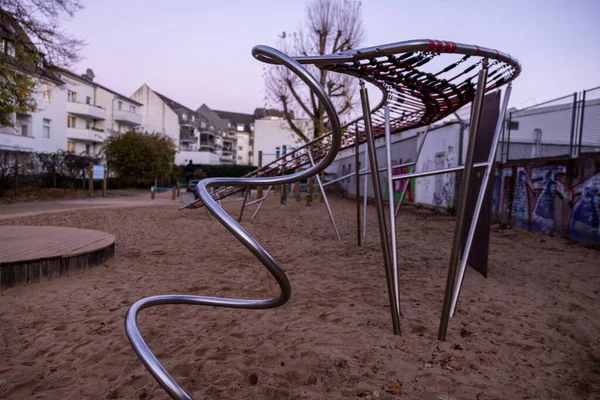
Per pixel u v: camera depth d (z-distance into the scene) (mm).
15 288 4070
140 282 4418
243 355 2643
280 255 6102
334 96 21156
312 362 2547
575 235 8047
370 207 16547
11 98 14320
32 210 11984
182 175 38812
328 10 20859
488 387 2299
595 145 8695
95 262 4984
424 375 2422
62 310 3488
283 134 50188
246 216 11953
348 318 3357
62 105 33812
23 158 18406
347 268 5273
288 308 3590
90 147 38344
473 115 2738
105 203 15805
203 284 4363
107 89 40656
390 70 2553
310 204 14875
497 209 11328
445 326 2916
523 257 6328
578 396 2234
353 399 2139
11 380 2316
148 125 54594
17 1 12648
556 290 4398
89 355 2621
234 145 93438
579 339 3039
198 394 2168
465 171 2779
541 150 11164
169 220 10344
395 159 18938
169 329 3074
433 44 2309
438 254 6371
